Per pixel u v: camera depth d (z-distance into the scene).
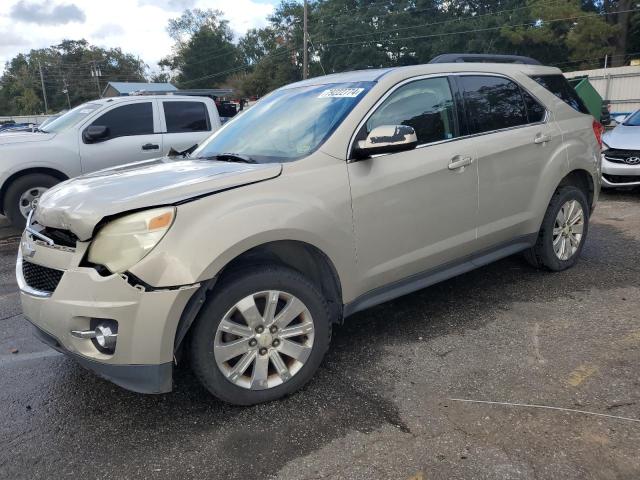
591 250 5.73
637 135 8.52
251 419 2.96
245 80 65.25
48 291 2.88
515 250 4.49
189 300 2.72
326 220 3.14
